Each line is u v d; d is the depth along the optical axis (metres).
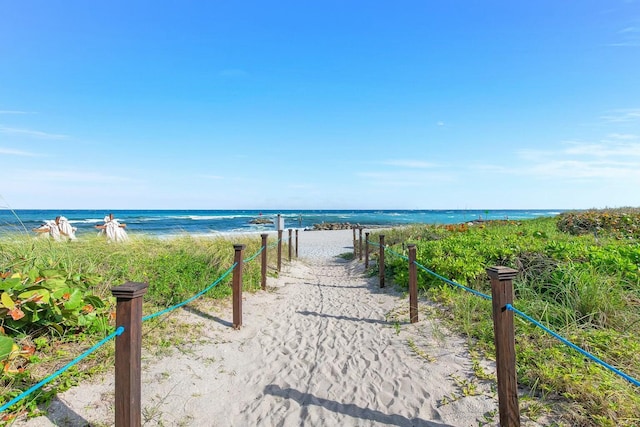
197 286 7.30
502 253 8.10
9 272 4.79
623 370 3.94
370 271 11.70
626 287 6.16
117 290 2.79
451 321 6.04
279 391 4.28
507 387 3.16
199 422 3.66
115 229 12.02
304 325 6.68
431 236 13.88
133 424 2.79
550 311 5.42
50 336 4.56
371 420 3.69
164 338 5.21
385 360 5.02
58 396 3.53
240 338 5.81
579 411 3.36
